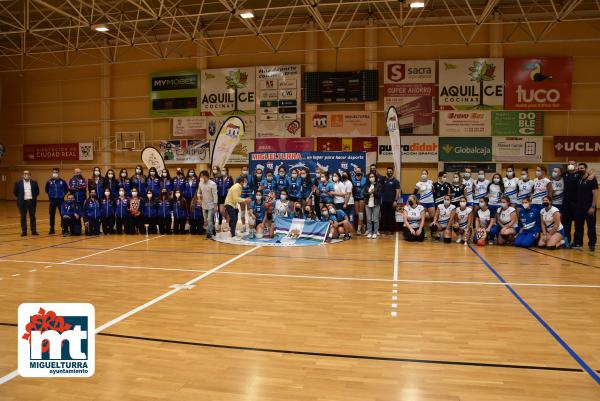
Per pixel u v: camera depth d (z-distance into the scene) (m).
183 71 19.31
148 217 11.00
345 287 5.53
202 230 11.11
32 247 8.91
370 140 17.53
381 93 17.73
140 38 20.05
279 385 2.83
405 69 17.23
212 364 3.16
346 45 18.02
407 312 4.46
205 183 10.13
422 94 17.14
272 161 11.91
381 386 2.81
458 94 16.95
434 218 10.05
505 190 10.41
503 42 16.83
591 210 8.45
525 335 3.77
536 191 9.79
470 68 16.84
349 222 10.83
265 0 17.50
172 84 19.47
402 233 11.25
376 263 7.18
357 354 3.35
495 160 16.81
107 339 3.67
